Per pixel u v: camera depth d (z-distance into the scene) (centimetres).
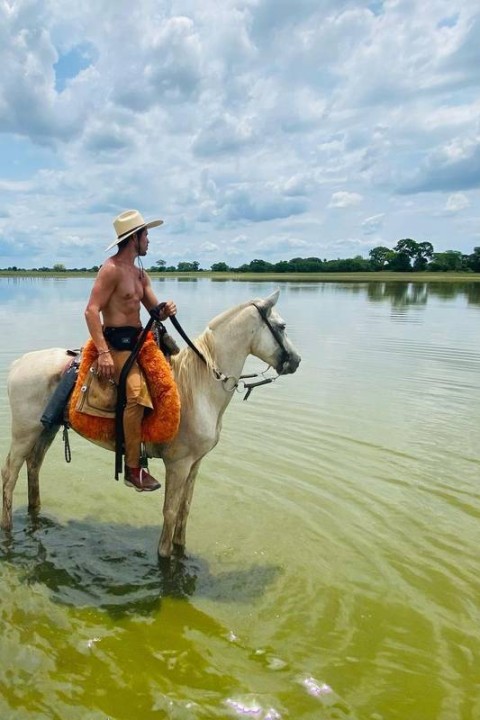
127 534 553
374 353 1511
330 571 488
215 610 433
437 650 392
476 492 639
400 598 450
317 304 3209
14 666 363
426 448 773
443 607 439
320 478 675
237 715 330
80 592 452
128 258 461
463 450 767
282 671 368
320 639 401
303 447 774
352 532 552
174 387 457
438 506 606
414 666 376
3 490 534
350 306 3066
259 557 510
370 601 446
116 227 457
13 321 2152
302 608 437
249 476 679
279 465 712
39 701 336
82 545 527
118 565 495
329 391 1088
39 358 512
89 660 373
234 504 608
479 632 411
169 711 331
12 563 490
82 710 330
